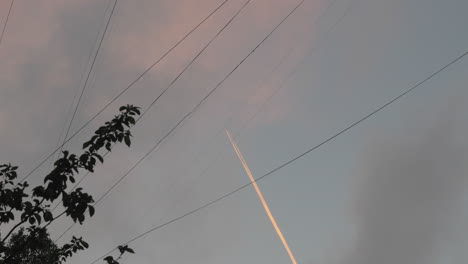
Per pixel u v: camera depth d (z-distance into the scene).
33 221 6.93
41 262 7.55
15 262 7.03
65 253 7.96
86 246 8.12
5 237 6.88
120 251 7.66
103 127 7.11
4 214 6.91
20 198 6.92
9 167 7.29
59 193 6.89
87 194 6.98
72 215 6.91
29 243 7.15
